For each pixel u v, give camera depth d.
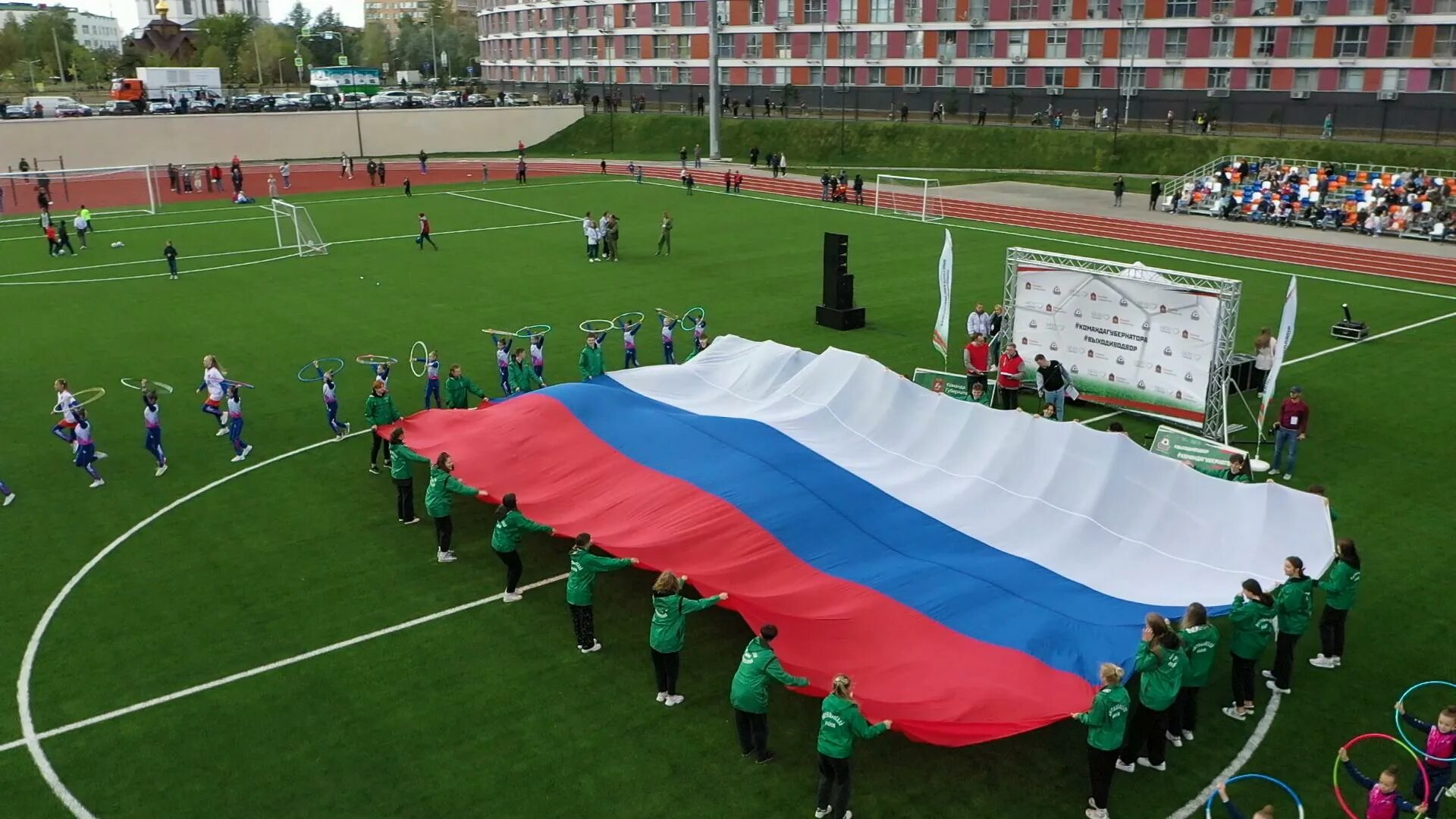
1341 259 44.41
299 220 48.59
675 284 41.16
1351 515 20.14
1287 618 13.98
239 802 12.46
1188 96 79.31
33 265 45.59
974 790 12.55
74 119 79.31
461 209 62.16
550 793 12.55
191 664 15.38
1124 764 12.91
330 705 14.36
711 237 51.72
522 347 32.50
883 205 62.41
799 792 12.55
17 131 77.12
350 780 12.82
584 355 26.50
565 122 99.75
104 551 19.02
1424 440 24.00
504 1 126.31
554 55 118.94
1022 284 27.81
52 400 27.53
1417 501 20.73
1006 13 85.81
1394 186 52.94
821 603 14.53
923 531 16.41
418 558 18.61
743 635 16.09
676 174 78.62
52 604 17.14
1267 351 26.23
